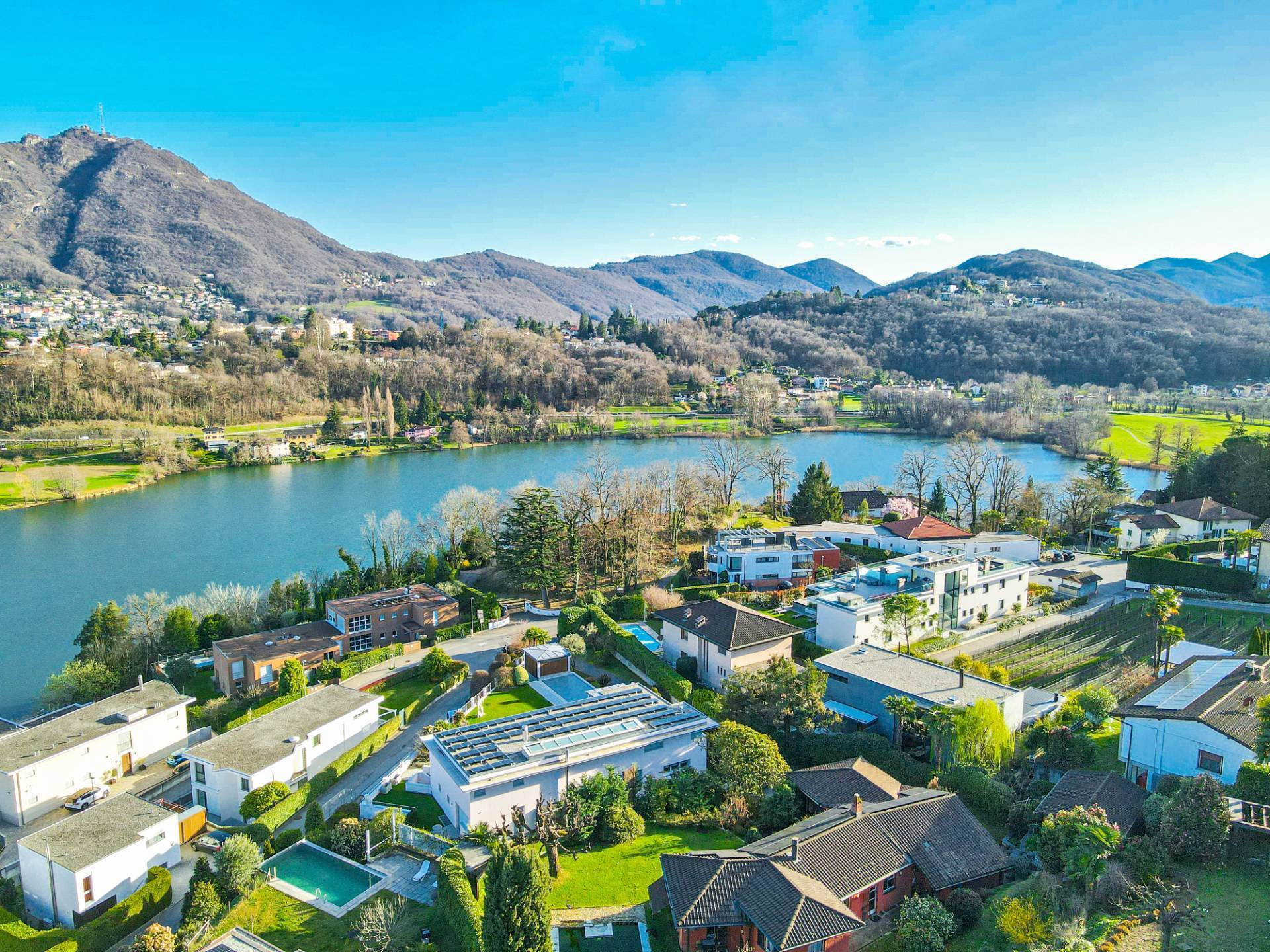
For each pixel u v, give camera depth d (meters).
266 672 80.81
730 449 161.00
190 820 53.25
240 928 39.53
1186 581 90.06
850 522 124.38
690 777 52.56
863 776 46.84
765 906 34.94
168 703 68.25
